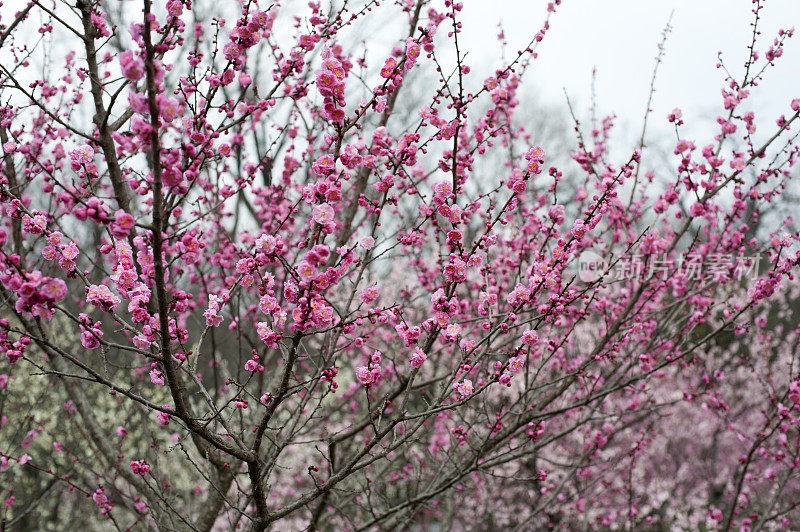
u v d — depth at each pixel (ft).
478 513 30.37
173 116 6.40
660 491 32.76
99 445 13.28
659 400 30.53
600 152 17.84
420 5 13.50
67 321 22.11
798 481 23.98
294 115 16.01
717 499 35.12
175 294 8.01
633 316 14.26
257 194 16.20
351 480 20.03
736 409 31.32
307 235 10.69
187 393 10.32
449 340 8.30
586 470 19.20
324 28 11.53
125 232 6.45
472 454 13.62
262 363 14.06
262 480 9.78
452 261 8.43
